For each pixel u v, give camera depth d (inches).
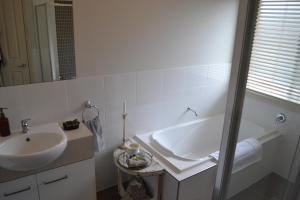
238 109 58.2
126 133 105.5
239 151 66.0
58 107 87.0
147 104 106.5
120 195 102.3
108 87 94.7
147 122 109.6
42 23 77.4
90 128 90.4
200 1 105.9
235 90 55.9
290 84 63.8
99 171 104.1
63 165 78.5
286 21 57.9
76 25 82.4
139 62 98.7
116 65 93.9
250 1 50.0
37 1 75.1
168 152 93.8
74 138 77.9
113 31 89.5
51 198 80.2
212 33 114.6
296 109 65.4
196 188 87.3
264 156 71.3
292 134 66.6
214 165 89.0
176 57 107.5
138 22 93.5
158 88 107.2
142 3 92.3
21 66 77.7
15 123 81.1
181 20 103.3
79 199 86.3
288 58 60.7
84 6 82.0
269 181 73.7
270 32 56.2
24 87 79.7
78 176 82.8
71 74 86.3
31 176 74.0
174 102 114.5
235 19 119.6
